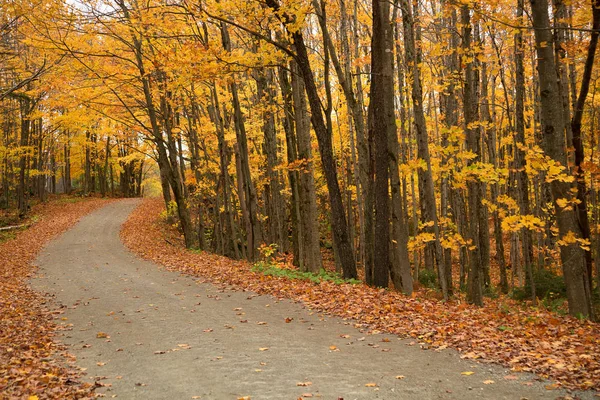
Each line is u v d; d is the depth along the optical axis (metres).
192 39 13.55
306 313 9.12
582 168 8.60
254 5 11.56
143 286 13.14
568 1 8.34
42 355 6.89
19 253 21.58
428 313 8.60
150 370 6.07
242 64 12.29
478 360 5.93
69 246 23.92
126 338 7.85
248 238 18.70
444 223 12.64
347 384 5.23
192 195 27.02
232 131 20.45
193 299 10.98
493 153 15.64
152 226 31.48
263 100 17.25
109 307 10.57
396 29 15.61
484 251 16.89
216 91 19.14
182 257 19.39
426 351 6.43
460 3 8.95
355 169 18.36
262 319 8.74
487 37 14.66
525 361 5.74
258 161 22.34
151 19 13.38
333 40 19.48
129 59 18.91
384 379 5.36
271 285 11.99
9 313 9.80
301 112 14.72
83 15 14.68
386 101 11.15
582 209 9.34
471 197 11.79
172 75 14.20
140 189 58.22
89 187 53.59
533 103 15.22
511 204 11.31
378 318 8.34
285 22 11.27
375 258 11.63
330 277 13.14
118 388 5.43
